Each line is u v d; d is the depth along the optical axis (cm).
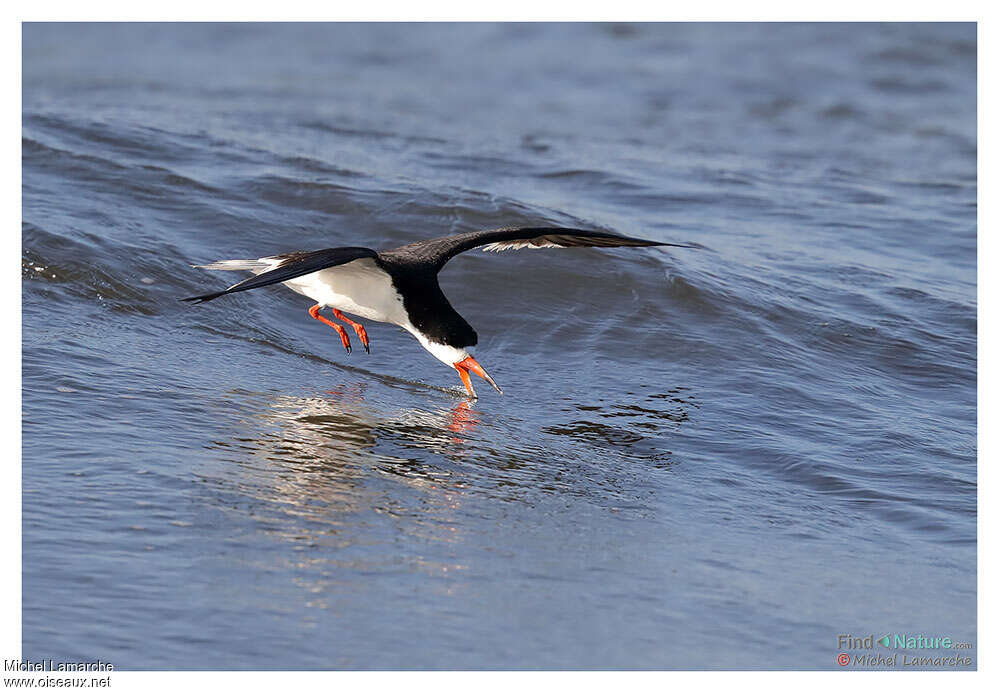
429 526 940
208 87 2944
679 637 804
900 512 1046
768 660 784
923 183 2292
